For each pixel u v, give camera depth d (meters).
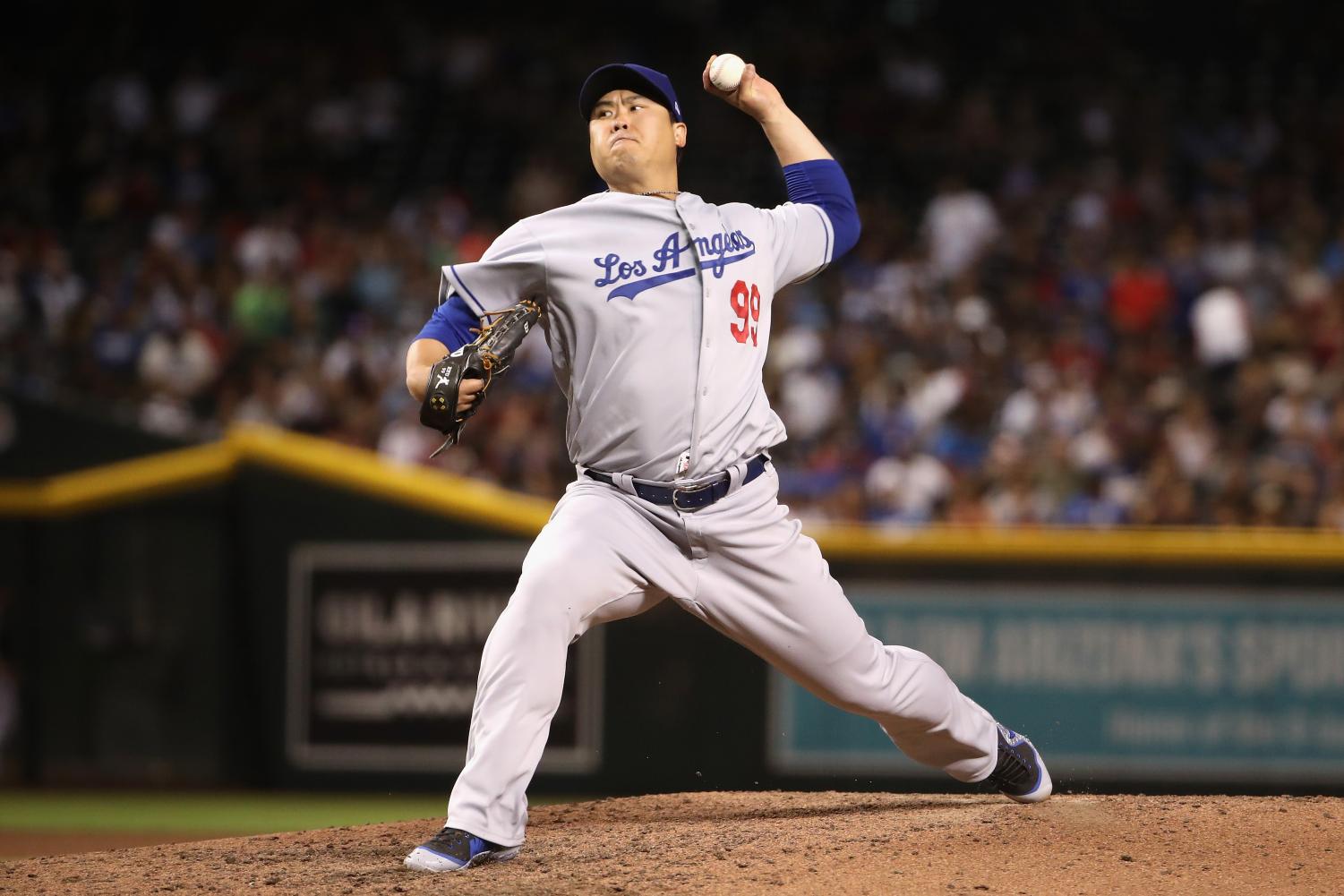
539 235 13.23
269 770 35.22
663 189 13.89
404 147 64.62
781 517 13.70
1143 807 15.08
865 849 13.41
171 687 36.09
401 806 33.00
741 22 75.19
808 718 32.31
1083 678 31.33
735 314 13.46
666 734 32.91
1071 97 65.75
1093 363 43.97
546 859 13.34
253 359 45.78
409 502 34.78
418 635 34.56
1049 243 54.16
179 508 36.12
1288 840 13.81
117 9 70.19
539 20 74.31
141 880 13.55
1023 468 36.75
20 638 36.59
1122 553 31.27
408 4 73.19
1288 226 52.75
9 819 31.00
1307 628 30.62
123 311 47.59
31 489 36.69
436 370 12.44
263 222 54.41
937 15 74.81
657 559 13.39
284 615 35.31
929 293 48.97
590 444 13.51
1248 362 43.78
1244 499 36.00
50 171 60.75
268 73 66.31
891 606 32.03
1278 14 72.38
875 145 63.59
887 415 41.06
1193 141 61.19
